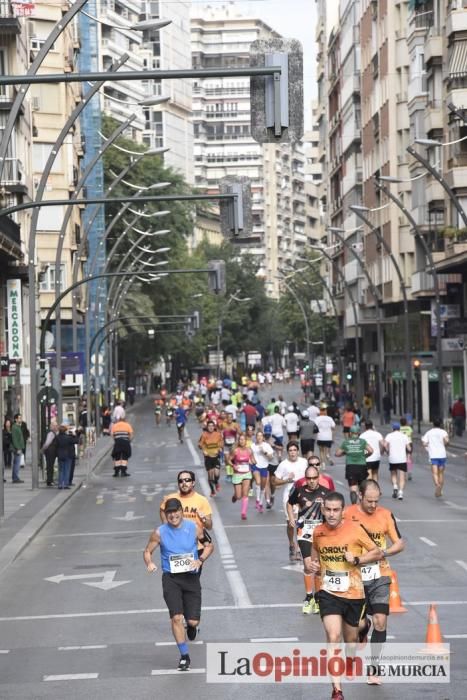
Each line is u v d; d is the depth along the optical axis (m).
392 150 135.50
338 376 171.00
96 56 159.25
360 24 160.25
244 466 47.25
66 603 29.61
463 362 108.88
